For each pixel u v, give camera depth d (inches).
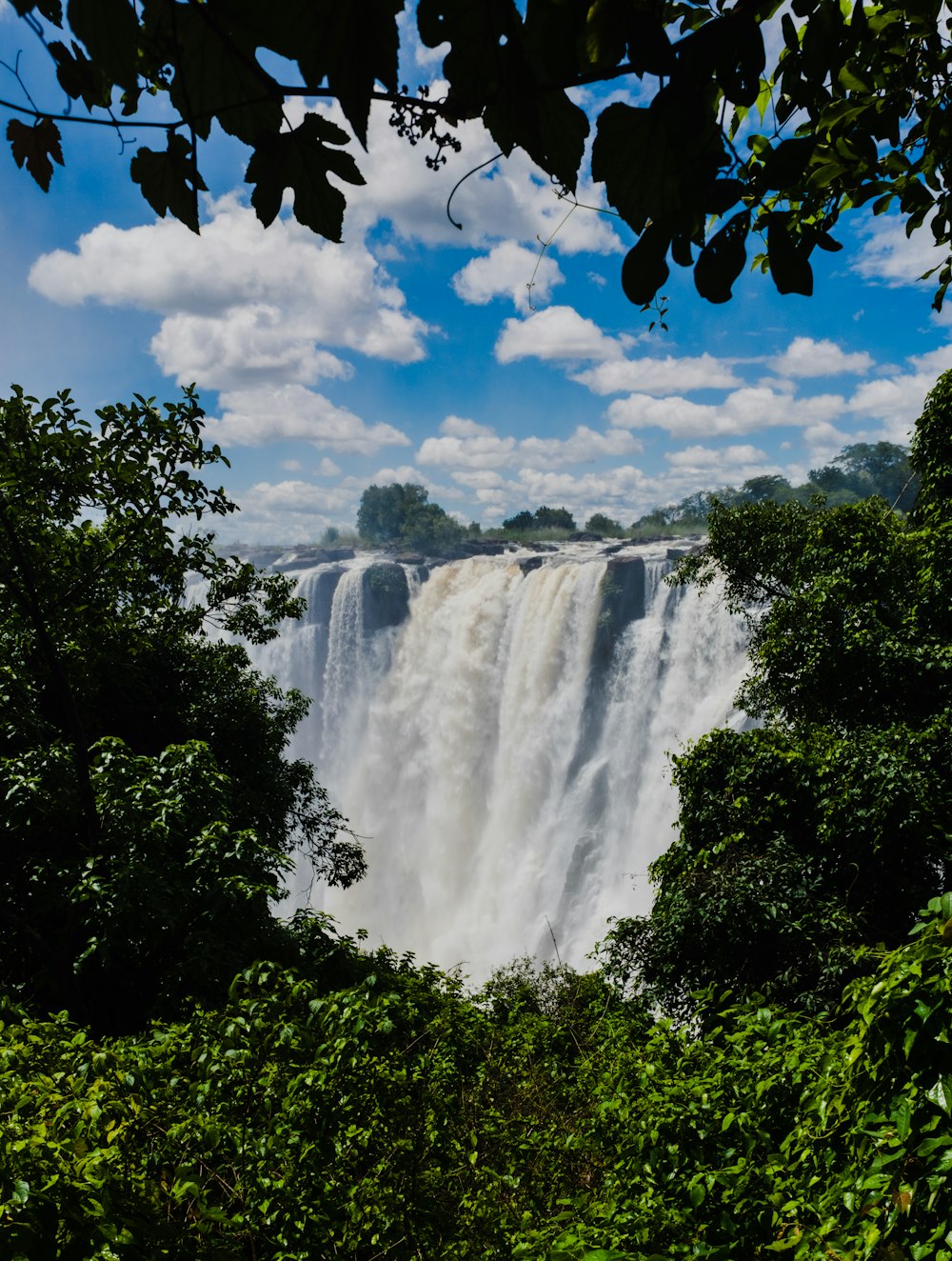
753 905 513.0
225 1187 171.3
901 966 132.2
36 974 346.9
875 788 521.7
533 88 35.3
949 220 82.0
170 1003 316.5
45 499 391.9
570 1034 393.7
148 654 669.3
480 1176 211.2
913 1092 123.6
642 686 1539.1
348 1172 186.7
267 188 39.9
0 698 399.2
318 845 847.7
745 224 45.3
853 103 64.7
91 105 37.4
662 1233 159.0
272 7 32.3
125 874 328.5
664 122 38.3
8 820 346.6
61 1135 150.9
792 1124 177.0
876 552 713.6
